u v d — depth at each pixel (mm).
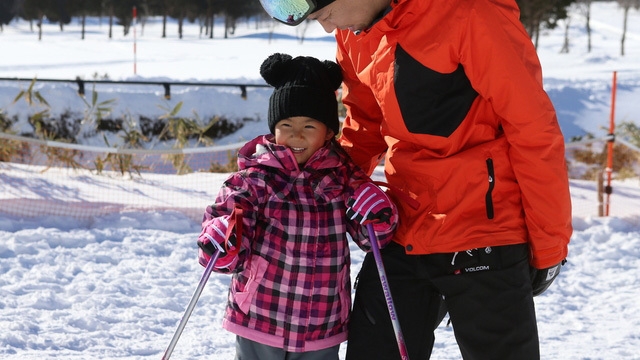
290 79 2973
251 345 2963
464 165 2760
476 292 2814
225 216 2844
